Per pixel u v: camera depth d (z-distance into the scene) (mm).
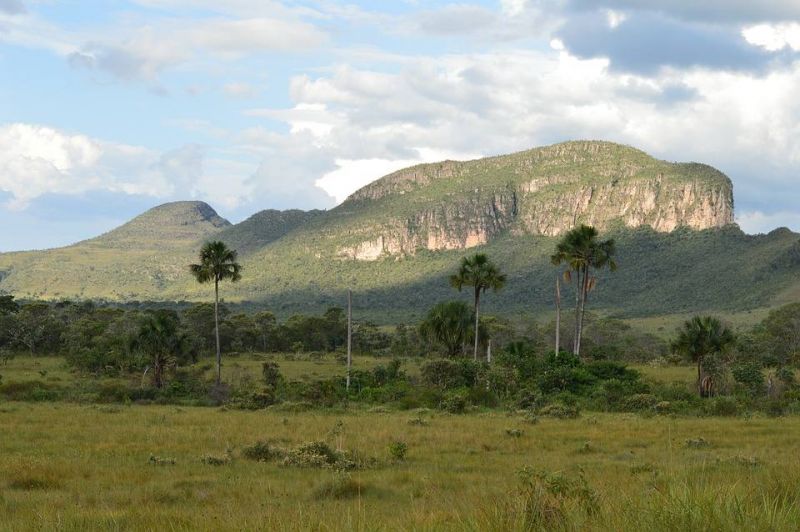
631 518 7566
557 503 8320
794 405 51469
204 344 115875
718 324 63812
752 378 63750
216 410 54375
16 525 12789
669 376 79562
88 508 15812
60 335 114312
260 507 14781
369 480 19984
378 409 52906
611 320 144000
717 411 49750
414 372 84625
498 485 18688
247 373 81125
